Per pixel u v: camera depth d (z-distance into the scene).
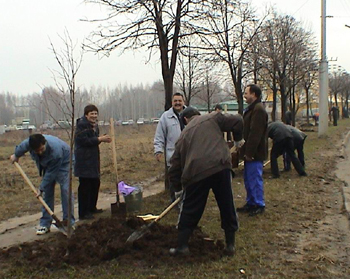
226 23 10.95
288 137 9.67
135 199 6.72
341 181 9.28
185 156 4.62
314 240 5.28
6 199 9.04
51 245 5.23
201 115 4.79
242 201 7.53
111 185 10.45
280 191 8.20
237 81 12.38
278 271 4.31
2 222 7.17
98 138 6.59
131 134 38.91
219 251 4.77
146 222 5.52
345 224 5.96
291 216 6.38
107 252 4.64
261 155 6.42
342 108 55.25
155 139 6.54
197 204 4.60
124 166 13.80
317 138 21.73
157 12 7.75
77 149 6.60
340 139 21.44
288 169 10.79
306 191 8.20
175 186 4.89
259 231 5.62
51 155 5.83
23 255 4.86
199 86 18.88
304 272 4.29
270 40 15.98
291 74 18.38
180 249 4.61
